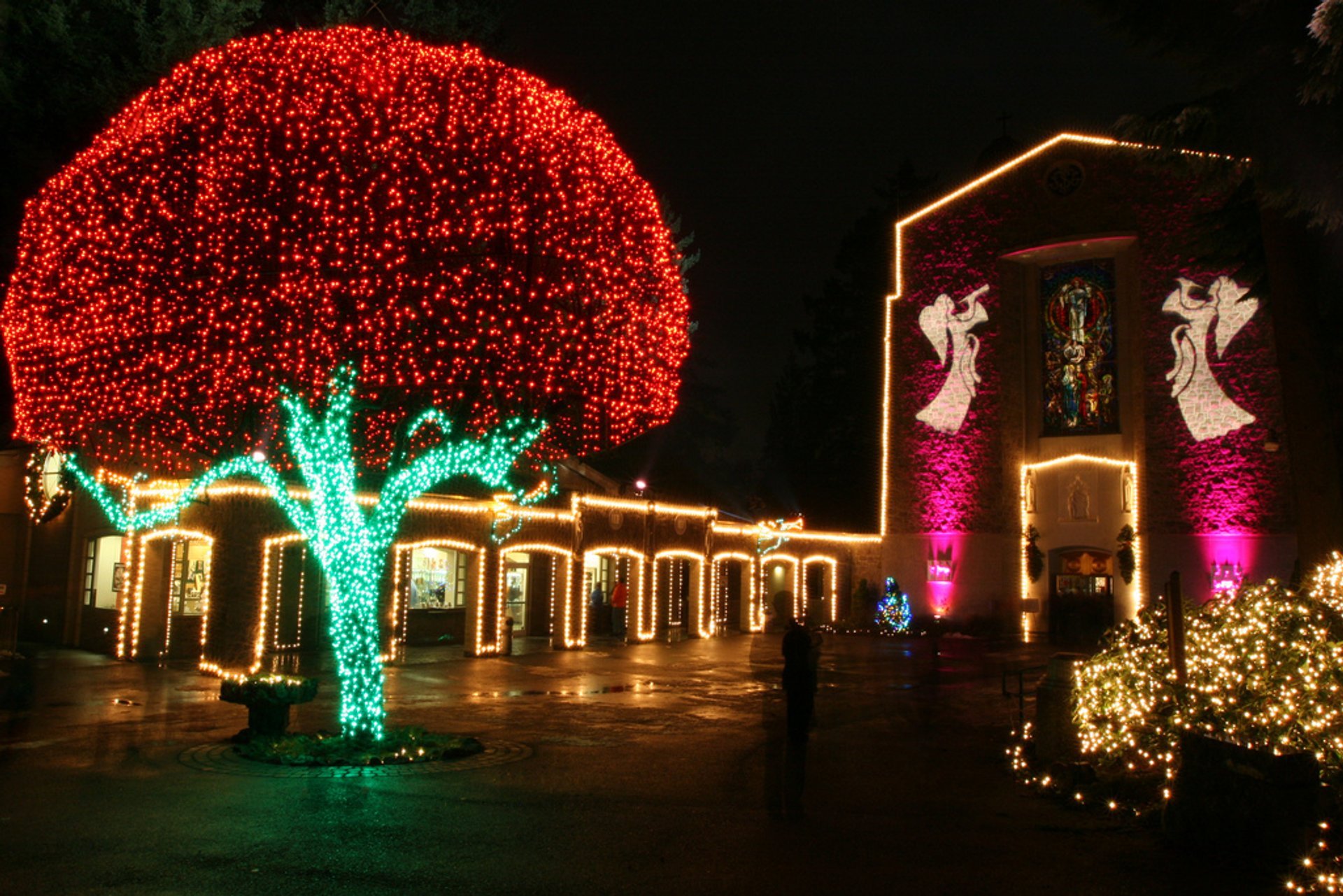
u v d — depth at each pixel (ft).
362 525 41.47
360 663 40.86
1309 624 32.35
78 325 38.73
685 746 44.32
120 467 73.46
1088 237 118.62
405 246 35.29
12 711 50.01
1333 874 24.17
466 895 23.27
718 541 111.65
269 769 36.70
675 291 42.19
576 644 91.50
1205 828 27.09
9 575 88.07
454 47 39.68
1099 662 37.60
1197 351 112.57
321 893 23.22
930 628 121.39
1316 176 35.06
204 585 78.07
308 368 36.81
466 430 42.47
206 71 38.58
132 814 30.01
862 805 33.35
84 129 78.69
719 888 24.08
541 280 37.63
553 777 36.88
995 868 25.95
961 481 125.39
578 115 40.75
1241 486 108.99
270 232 35.24
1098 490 120.37
